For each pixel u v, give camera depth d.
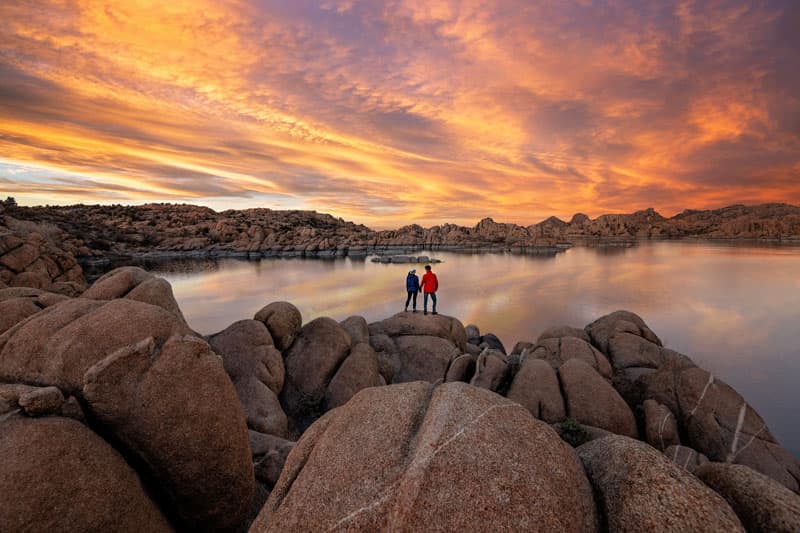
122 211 167.62
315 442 3.54
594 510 2.55
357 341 14.14
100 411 3.87
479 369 12.31
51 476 3.21
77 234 102.56
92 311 4.80
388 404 3.40
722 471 2.98
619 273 64.62
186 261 97.94
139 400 4.01
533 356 12.82
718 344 23.81
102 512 3.39
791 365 19.67
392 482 2.59
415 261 93.06
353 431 3.18
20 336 4.34
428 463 2.53
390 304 38.09
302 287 51.44
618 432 9.16
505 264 84.81
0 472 3.03
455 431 2.73
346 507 2.56
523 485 2.42
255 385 10.02
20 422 3.43
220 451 4.41
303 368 11.44
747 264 77.25
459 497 2.35
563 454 2.75
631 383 11.62
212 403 4.41
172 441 4.12
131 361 4.08
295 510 2.71
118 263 88.50
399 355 14.75
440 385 3.50
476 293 45.31
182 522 4.51
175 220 158.50
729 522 2.26
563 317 32.53
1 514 2.92
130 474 3.85
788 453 8.34
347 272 71.19
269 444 6.96
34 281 27.67
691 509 2.33
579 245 165.75
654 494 2.46
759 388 16.89
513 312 34.47
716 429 8.84
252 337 11.09
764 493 2.67
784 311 33.47
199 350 4.54
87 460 3.48
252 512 5.46
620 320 15.22
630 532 2.35
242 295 45.09
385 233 158.88
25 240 29.41
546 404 9.78
